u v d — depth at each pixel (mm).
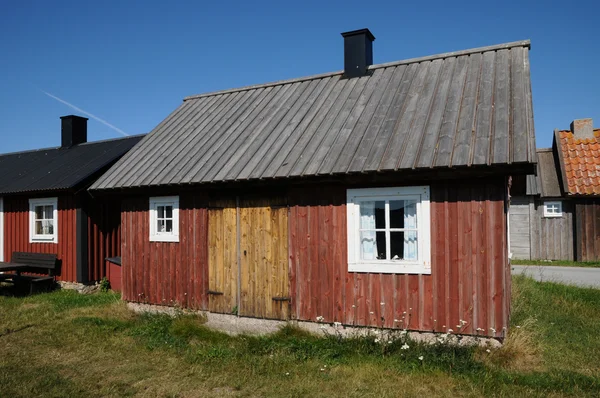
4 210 15773
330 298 7824
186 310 9398
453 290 6926
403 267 7262
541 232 19281
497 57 8977
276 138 9148
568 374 6105
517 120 7090
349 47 10664
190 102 12828
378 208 7625
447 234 7004
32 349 7840
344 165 7438
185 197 9547
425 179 7129
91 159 15266
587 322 8688
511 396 5531
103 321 9539
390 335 7262
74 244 13750
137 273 10250
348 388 5922
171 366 6941
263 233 8531
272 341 7633
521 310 9062
